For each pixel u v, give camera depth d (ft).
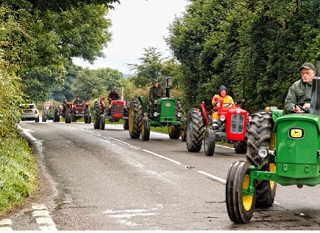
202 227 22.58
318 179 22.40
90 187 32.55
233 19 91.04
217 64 105.70
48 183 33.88
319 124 22.31
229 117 49.70
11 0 55.01
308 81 25.94
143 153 51.60
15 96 42.24
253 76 82.12
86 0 64.59
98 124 92.94
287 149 22.41
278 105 76.48
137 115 69.21
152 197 29.45
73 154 49.88
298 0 73.00
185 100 120.37
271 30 77.00
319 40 65.87
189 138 54.08
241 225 22.89
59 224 23.21
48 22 89.71
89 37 113.60
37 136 72.18
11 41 50.19
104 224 23.25
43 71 194.18
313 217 24.44
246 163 23.22
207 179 35.78
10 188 27.99
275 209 26.27
